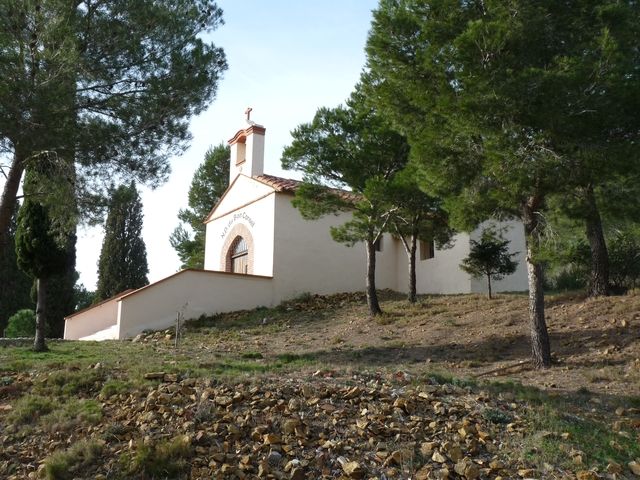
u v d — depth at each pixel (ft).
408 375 30.66
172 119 44.01
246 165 82.89
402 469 19.16
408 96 36.58
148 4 42.52
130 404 25.29
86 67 39.63
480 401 25.54
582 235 49.73
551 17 33.63
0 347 49.73
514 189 32.83
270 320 63.26
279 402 24.17
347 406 24.29
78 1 40.91
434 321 51.90
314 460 19.88
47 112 36.11
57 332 95.25
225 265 83.51
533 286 36.50
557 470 19.27
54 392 27.89
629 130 32.40
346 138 57.06
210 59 45.06
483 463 19.75
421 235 62.44
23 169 41.81
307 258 74.79
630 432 23.04
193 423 22.30
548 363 35.32
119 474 19.53
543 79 29.96
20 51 37.09
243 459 19.83
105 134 40.34
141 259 111.14
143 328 63.21
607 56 30.60
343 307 65.82
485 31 31.60
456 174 36.01
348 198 59.47
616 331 39.17
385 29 37.32
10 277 100.83
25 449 22.17
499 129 32.35
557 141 32.17
